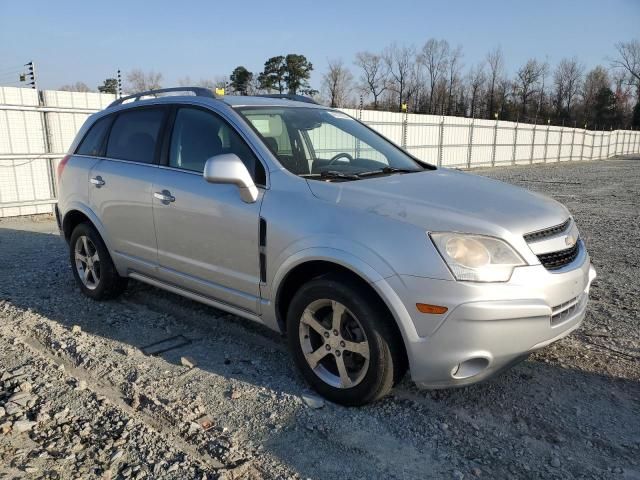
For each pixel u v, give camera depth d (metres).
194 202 3.88
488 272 2.85
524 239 3.00
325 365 3.38
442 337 2.86
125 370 3.73
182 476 2.61
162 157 4.31
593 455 2.86
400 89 65.50
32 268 6.39
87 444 2.88
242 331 4.42
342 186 3.36
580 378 3.65
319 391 3.36
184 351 4.06
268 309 3.56
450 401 3.36
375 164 4.14
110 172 4.68
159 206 4.16
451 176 3.93
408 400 3.36
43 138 11.59
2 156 10.89
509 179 22.39
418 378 2.99
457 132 28.38
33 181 11.51
